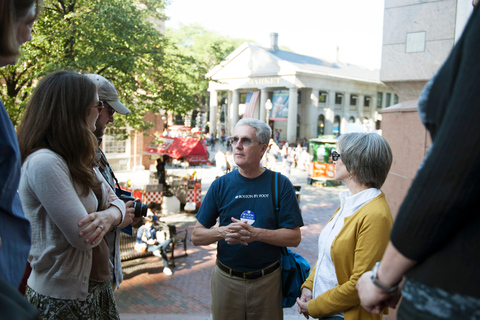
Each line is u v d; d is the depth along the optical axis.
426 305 0.77
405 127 3.86
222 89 52.59
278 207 2.71
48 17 9.78
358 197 2.14
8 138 1.00
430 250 0.77
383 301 0.99
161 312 6.27
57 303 1.66
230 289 2.71
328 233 2.25
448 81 0.80
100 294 1.90
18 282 1.06
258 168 2.83
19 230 1.08
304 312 2.35
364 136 2.17
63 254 1.65
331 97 50.25
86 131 1.69
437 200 0.71
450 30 3.74
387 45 4.21
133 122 10.96
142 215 2.15
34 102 1.68
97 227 1.67
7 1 0.98
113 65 9.84
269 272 2.70
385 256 0.85
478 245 0.73
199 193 14.02
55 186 1.56
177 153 13.36
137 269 7.84
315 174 21.62
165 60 11.67
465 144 0.69
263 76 48.22
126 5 10.12
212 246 10.02
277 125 51.41
